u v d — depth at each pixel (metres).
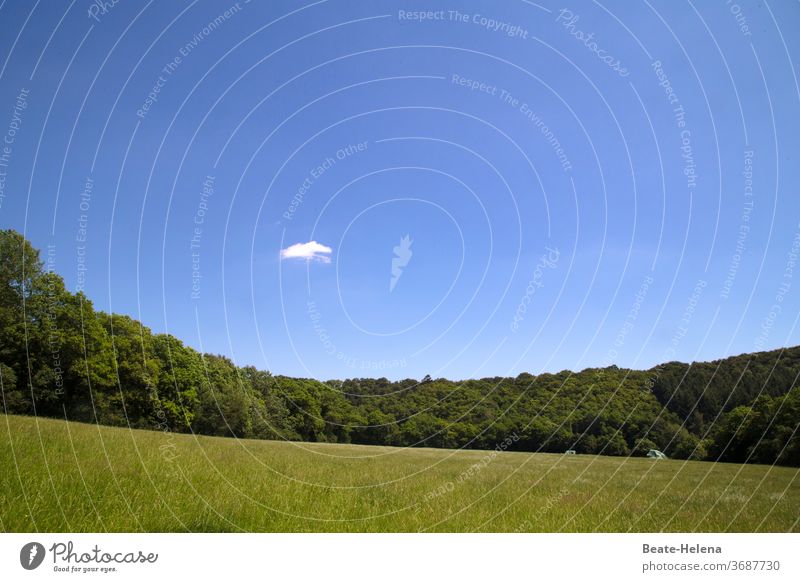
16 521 5.97
